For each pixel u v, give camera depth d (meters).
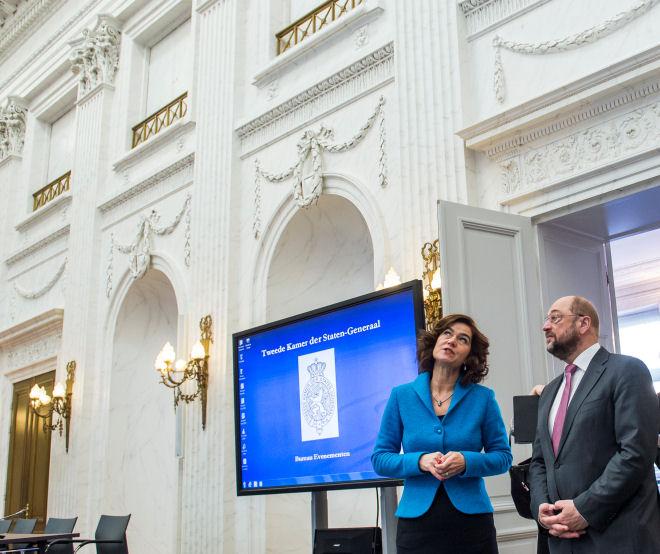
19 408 11.88
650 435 2.60
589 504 2.58
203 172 8.49
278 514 7.10
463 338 3.14
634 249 10.70
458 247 5.03
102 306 10.02
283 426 5.15
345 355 4.82
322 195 7.10
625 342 11.64
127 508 9.34
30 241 12.05
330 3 7.72
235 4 8.71
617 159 4.88
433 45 6.14
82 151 11.08
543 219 5.41
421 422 3.09
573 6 5.36
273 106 7.73
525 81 5.57
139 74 10.66
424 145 6.01
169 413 9.84
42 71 12.66
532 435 3.35
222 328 7.71
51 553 6.81
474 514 2.96
